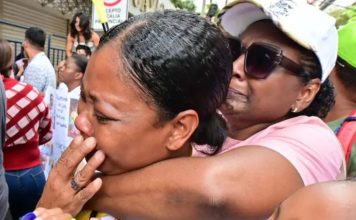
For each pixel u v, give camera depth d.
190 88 0.71
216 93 0.76
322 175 0.85
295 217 0.47
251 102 1.04
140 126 0.72
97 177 0.87
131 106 0.70
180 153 0.84
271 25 1.00
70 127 2.65
